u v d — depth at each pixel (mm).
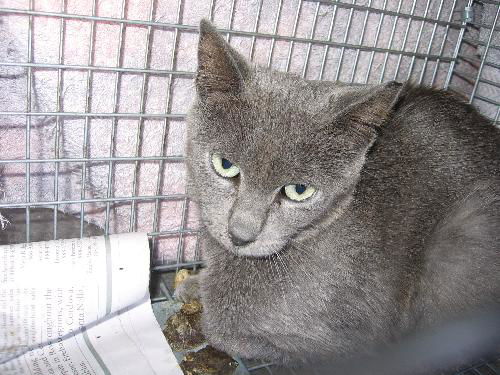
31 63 251
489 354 291
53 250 281
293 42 324
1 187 337
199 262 344
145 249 293
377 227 253
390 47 351
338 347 271
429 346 283
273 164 215
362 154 226
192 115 248
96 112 294
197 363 281
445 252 264
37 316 272
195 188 258
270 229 232
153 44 311
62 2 268
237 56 229
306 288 254
